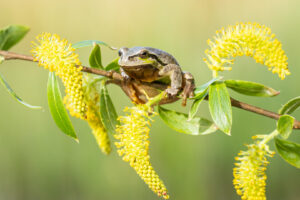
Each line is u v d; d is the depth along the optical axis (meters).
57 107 0.55
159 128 0.91
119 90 0.93
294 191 0.91
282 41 1.01
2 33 0.59
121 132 0.55
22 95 0.99
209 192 0.90
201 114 0.92
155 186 0.54
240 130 0.91
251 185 0.54
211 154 0.91
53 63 0.54
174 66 0.57
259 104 0.91
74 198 0.93
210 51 0.57
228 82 0.56
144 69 0.57
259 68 0.94
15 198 0.95
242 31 0.56
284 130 0.55
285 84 0.91
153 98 0.56
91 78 0.58
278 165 0.92
